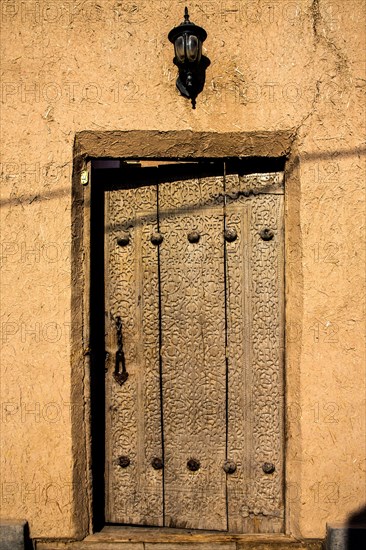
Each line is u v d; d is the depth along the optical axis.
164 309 3.18
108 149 3.03
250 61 2.98
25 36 3.02
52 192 2.99
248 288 3.12
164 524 3.17
